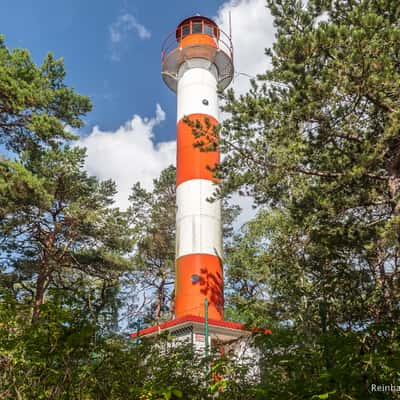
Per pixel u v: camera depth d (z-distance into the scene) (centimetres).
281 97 1227
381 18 1097
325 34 1105
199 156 2005
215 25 2352
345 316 753
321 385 402
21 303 536
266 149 1255
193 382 573
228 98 1275
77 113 2212
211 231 1895
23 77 2008
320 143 1226
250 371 587
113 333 575
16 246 2223
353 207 1245
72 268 2289
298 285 1362
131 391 512
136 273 2809
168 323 1584
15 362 496
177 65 2323
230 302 2050
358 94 1105
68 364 496
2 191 1856
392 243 1005
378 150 1114
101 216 2172
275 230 1909
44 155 2134
